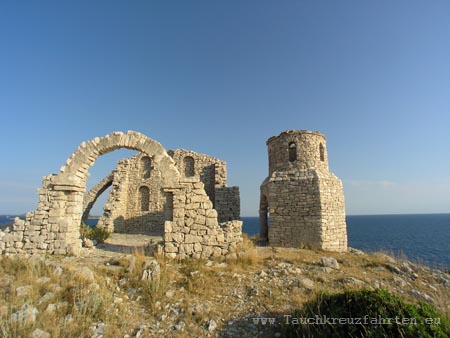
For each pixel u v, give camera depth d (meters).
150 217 23.72
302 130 16.58
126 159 24.75
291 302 6.33
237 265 8.95
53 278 6.66
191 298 6.50
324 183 14.84
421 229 85.06
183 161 24.17
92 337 4.85
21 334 4.54
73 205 10.77
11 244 10.21
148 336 5.09
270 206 15.73
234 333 5.21
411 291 7.56
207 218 10.17
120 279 7.30
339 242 14.83
